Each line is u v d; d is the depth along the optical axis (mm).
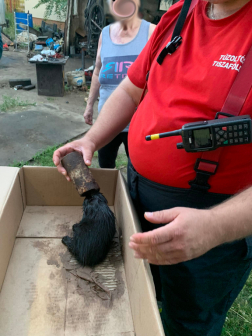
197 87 940
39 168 1431
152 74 1130
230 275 1133
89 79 7305
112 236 1288
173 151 1009
